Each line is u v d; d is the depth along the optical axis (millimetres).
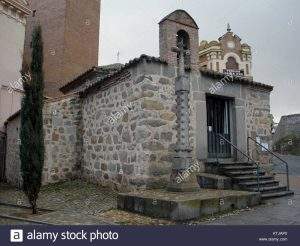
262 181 10484
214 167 10680
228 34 32438
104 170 11180
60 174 12219
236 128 11930
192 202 7113
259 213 7695
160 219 7062
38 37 8594
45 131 11969
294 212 7797
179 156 8609
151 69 9898
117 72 10633
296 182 14336
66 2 22797
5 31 17953
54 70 22422
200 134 10922
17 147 13789
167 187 8734
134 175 9641
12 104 17672
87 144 12469
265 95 13203
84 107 12961
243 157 11914
